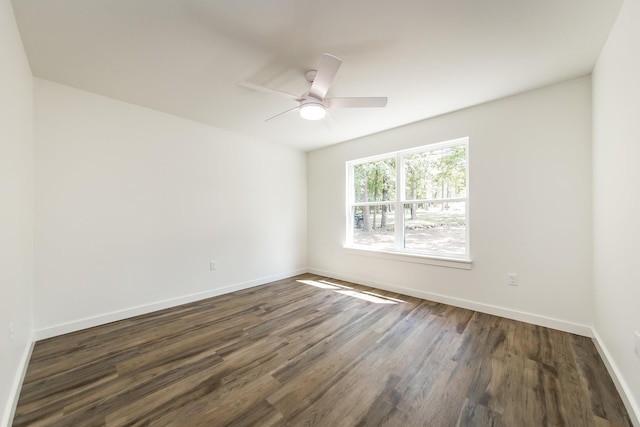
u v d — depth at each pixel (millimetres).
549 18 1607
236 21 1636
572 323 2369
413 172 3557
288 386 1685
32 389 1648
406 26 1685
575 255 2357
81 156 2506
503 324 2564
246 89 2502
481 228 2871
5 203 1450
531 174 2564
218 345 2207
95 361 1965
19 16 1571
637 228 1403
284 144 4398
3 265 1411
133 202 2828
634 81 1411
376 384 1700
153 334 2406
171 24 1659
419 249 3506
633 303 1450
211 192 3496
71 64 2090
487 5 1511
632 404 1415
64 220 2410
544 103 2486
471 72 2227
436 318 2725
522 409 1479
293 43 1853
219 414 1451
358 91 2553
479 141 2869
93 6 1504
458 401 1545
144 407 1503
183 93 2596
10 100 1539
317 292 3654
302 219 4762
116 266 2713
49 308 2330
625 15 1480
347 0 1476
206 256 3445
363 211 4152
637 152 1395
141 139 2885
